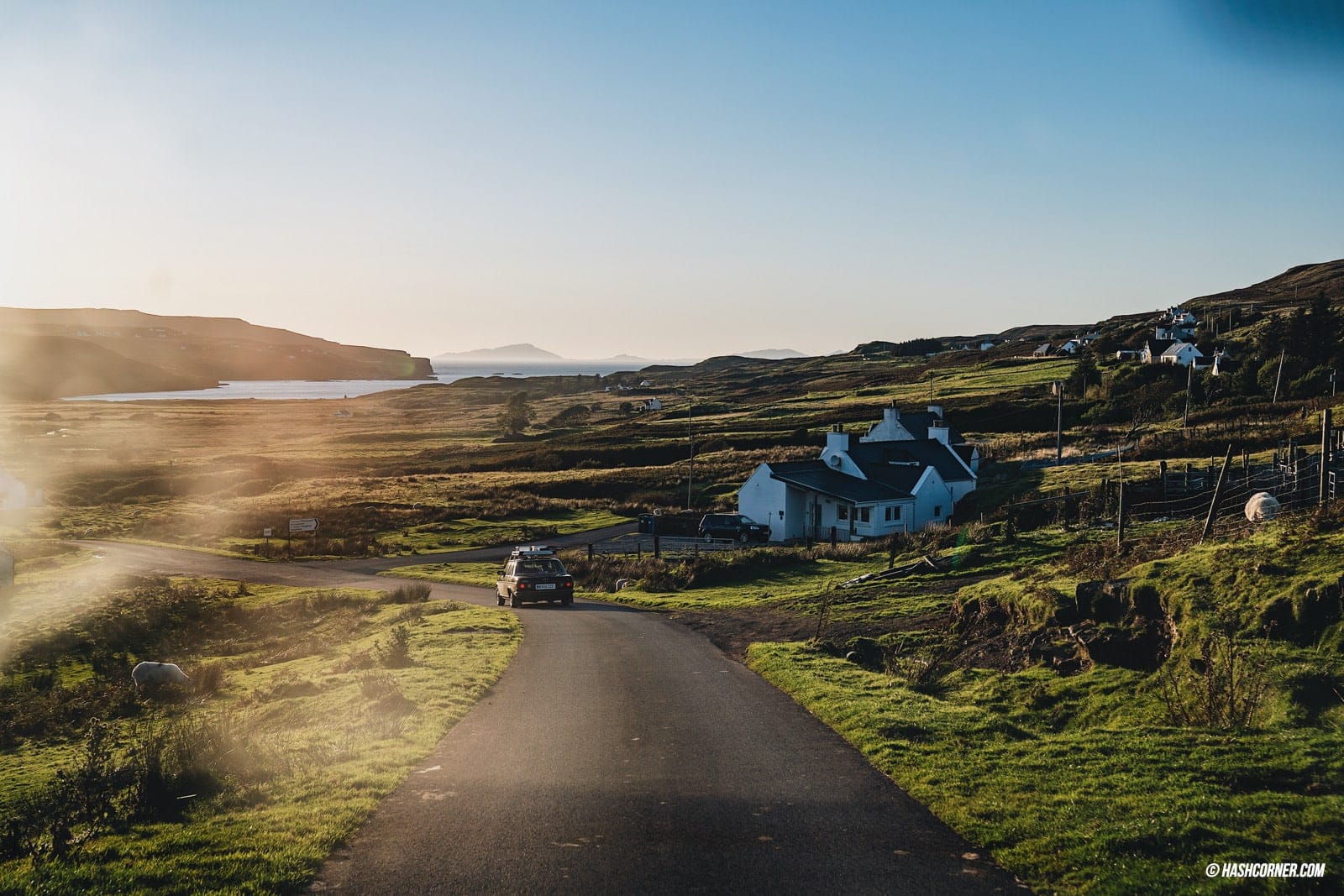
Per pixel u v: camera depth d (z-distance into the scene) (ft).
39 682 95.40
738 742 40.91
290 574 176.65
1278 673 38.78
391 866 26.27
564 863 26.37
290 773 35.78
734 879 25.08
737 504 240.32
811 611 86.22
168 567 189.37
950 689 54.44
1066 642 55.11
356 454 464.65
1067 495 140.67
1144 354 467.93
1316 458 88.02
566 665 64.13
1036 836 27.37
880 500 180.14
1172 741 35.17
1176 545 65.82
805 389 631.56
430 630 86.89
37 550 219.61
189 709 71.56
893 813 30.60
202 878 24.84
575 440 442.91
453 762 38.14
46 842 28.94
